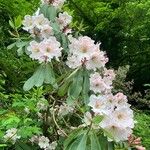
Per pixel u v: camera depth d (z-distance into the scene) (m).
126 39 4.30
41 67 1.10
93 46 1.04
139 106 3.02
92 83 1.05
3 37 2.57
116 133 0.98
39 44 1.08
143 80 4.55
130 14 4.04
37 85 1.07
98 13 4.09
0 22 2.71
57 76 1.20
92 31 4.23
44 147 1.22
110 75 1.12
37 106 1.28
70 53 1.14
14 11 2.81
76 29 1.39
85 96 1.05
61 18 1.18
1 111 1.35
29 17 1.16
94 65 1.05
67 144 1.01
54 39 1.10
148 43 4.32
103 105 1.00
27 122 1.25
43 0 1.19
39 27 1.14
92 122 0.98
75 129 1.05
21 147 1.24
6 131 1.27
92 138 0.97
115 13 4.04
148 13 3.89
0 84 2.11
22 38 1.18
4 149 1.25
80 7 4.00
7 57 2.33
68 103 1.05
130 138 1.07
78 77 1.06
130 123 0.97
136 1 4.01
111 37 4.29
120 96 1.04
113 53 4.38
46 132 1.27
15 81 2.20
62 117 1.23
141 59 4.42
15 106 1.32
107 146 1.00
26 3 2.93
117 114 0.98
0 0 2.76
